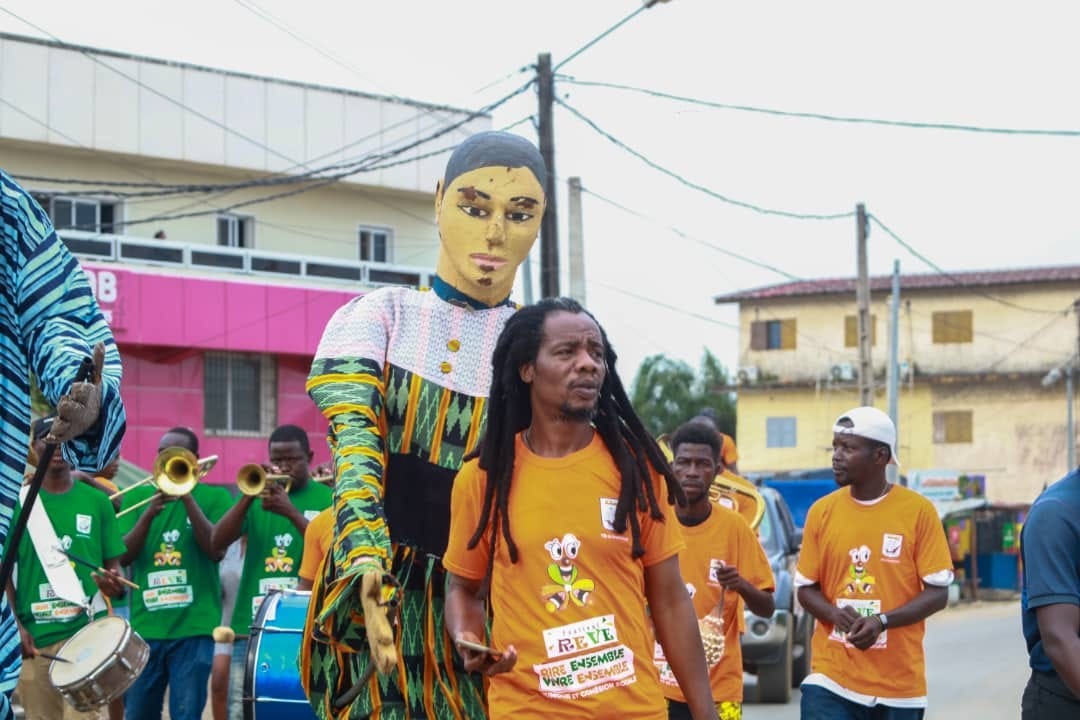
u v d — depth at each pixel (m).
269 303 28.64
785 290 55.41
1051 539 5.21
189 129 28.72
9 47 26.86
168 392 27.77
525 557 4.41
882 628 7.52
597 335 4.50
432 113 31.47
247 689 6.52
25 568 8.91
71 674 7.66
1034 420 52.78
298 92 30.02
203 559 9.77
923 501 7.74
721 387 55.59
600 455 4.50
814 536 7.93
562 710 4.33
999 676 17.14
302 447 10.05
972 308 53.38
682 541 4.62
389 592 4.79
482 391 5.48
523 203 5.50
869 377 33.75
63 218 27.81
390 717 5.30
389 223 31.42
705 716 4.57
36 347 3.70
